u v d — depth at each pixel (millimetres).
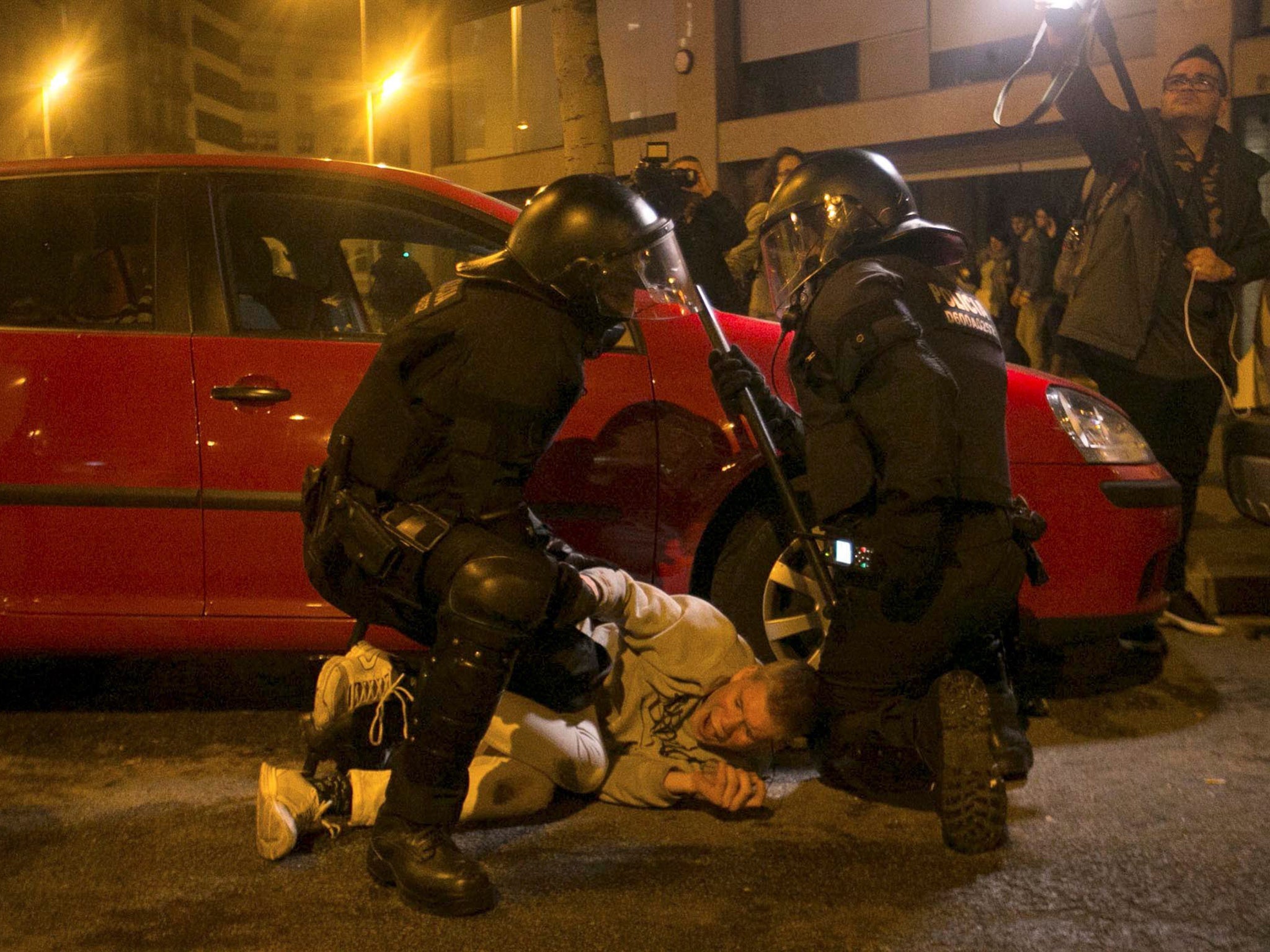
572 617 2488
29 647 3348
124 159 3494
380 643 3375
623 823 2863
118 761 3271
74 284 3385
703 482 3324
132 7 59094
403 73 19375
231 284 3377
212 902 2451
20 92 49656
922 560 2496
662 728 2971
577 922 2361
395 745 2861
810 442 2693
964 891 2486
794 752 3332
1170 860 2623
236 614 3312
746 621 3424
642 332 3389
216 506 3266
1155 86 11070
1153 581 3701
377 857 2451
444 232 3494
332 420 3264
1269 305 3998
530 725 2773
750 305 5680
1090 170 4512
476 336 2330
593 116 6344
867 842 2746
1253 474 3932
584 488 3299
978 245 12734
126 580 3301
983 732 2629
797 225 2707
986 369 2699
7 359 3295
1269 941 2273
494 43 18219
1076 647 4254
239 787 3086
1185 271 4316
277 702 3783
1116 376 4453
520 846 2730
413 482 2414
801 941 2281
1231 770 3170
